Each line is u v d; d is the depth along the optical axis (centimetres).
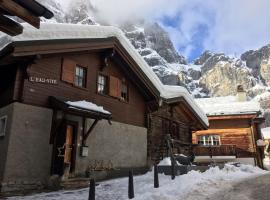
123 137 1529
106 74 1510
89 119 1351
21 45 993
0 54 1020
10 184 978
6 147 1005
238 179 1245
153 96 1711
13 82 1090
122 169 1470
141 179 1258
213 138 2919
